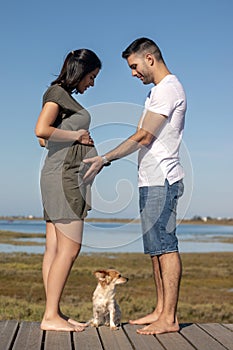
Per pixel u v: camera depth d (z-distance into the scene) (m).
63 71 4.42
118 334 4.40
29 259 37.94
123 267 34.06
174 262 4.44
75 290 22.34
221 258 44.34
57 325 4.43
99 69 4.48
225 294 23.17
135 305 17.92
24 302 18.06
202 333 4.49
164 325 4.46
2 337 4.19
